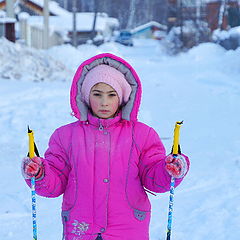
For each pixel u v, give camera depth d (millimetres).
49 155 2482
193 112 8766
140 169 2430
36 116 8086
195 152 5855
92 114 2514
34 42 26750
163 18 56469
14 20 16922
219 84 13328
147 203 2436
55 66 14172
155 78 15492
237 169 5125
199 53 22078
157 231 3684
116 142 2414
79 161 2391
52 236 3672
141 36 61781
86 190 2352
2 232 3750
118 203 2342
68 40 35938
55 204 4324
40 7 35844
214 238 3553
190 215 3986
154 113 8578
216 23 28203
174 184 2238
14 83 12016
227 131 7090
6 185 4789
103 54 2520
